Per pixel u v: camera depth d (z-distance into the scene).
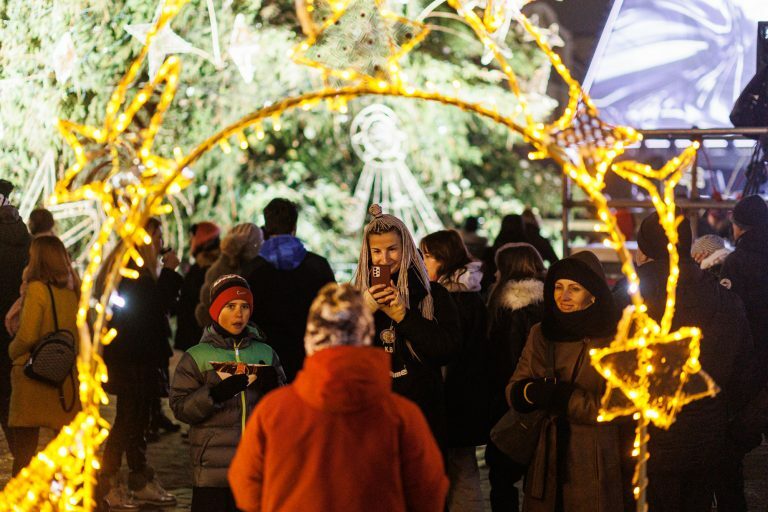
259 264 6.92
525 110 4.12
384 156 17.08
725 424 4.96
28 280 6.35
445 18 17.61
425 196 18.06
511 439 4.93
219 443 5.39
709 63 10.66
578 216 18.31
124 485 7.30
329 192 17.44
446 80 17.44
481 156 18.62
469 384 5.78
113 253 6.95
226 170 16.67
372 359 3.34
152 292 7.14
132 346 7.04
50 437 9.29
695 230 9.97
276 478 3.35
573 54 15.15
